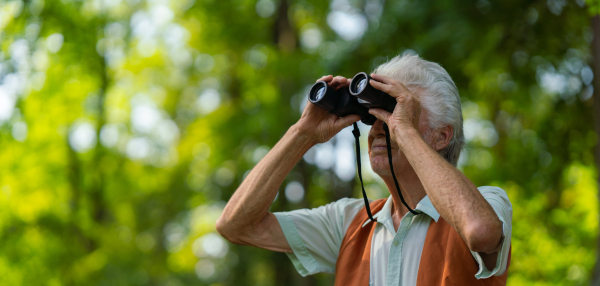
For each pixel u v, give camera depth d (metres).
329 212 2.05
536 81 6.93
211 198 12.84
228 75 11.73
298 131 1.92
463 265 1.60
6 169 9.34
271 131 9.97
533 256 7.38
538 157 7.23
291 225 2.01
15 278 9.17
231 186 12.60
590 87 6.62
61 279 9.53
